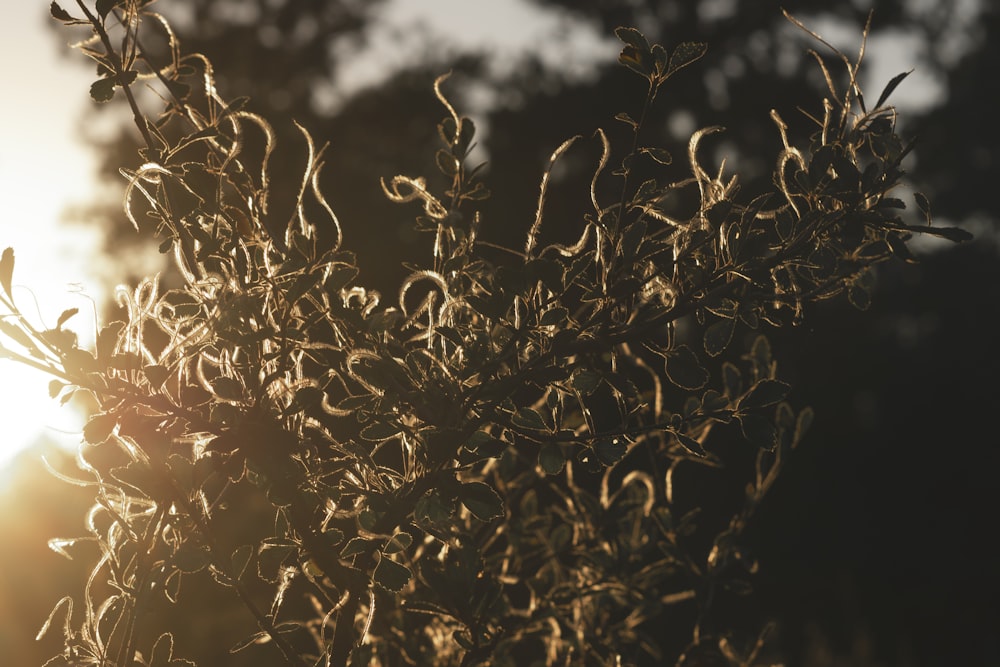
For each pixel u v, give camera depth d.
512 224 9.49
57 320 1.27
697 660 2.04
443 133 1.66
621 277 1.46
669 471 2.00
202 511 1.47
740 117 19.33
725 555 2.04
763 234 1.48
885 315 23.86
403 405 1.48
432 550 2.05
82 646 1.45
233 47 21.72
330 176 17.05
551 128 18.53
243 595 1.50
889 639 15.89
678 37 20.48
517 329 1.45
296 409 1.42
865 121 1.48
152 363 1.38
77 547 1.53
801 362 20.83
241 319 1.43
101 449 1.42
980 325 23.58
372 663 1.88
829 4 20.42
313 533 1.53
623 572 1.96
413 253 12.02
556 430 1.52
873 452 21.59
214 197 1.48
